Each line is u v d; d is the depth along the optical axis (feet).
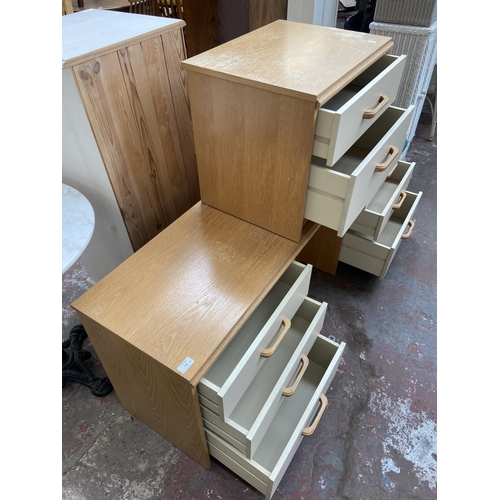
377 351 4.92
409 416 4.31
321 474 3.88
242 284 3.45
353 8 11.44
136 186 4.30
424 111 9.93
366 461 3.97
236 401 3.18
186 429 3.54
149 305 3.27
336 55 3.48
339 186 3.30
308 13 6.30
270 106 3.11
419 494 3.74
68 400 4.50
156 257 3.70
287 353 4.01
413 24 6.44
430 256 6.19
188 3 6.14
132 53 3.67
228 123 3.45
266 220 3.90
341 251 5.55
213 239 3.89
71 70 3.20
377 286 5.73
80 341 4.87
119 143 3.88
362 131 3.63
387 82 3.81
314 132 3.09
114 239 4.63
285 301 3.52
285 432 3.74
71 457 4.04
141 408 3.94
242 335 3.80
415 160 8.29
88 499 3.75
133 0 7.90
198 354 2.92
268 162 3.46
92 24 4.04
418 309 5.41
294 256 3.78
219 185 3.99
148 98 4.02
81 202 3.82
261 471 3.20
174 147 4.62
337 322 5.25
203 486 3.83
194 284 3.45
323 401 3.63
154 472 3.92
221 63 3.32
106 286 3.43
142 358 3.04
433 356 4.87
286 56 3.46
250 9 5.91
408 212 5.82
